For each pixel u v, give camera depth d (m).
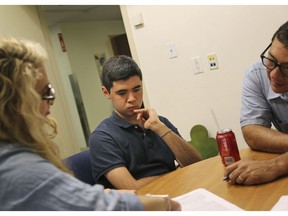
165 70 2.55
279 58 1.18
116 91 1.45
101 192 0.65
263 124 1.45
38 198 0.60
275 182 1.02
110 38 5.20
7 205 0.61
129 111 1.47
